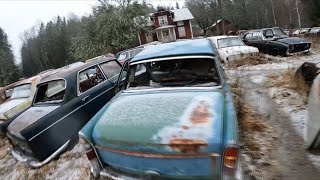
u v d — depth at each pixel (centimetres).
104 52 3134
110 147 266
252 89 668
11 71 5941
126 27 3139
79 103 500
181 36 4306
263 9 5347
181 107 282
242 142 379
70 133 475
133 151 251
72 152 452
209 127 242
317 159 325
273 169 315
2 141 658
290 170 310
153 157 244
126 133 258
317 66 536
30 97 657
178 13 4397
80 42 3269
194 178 240
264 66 992
